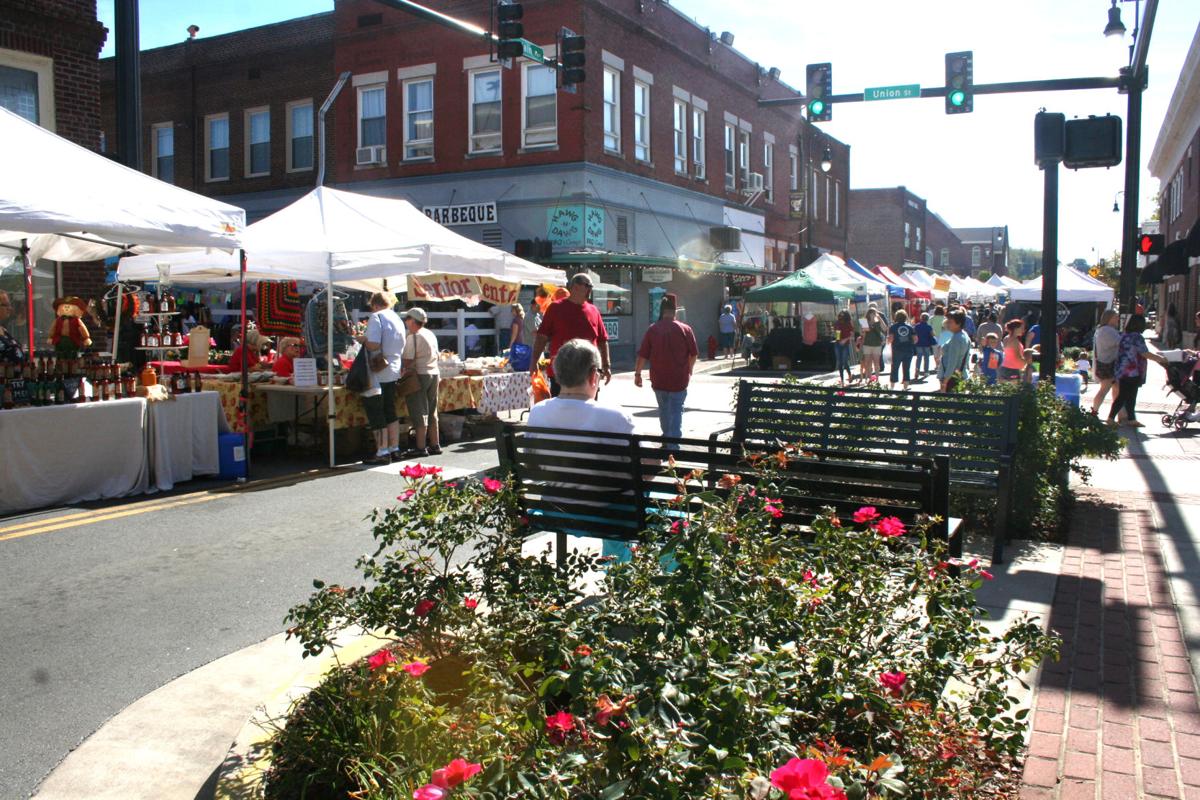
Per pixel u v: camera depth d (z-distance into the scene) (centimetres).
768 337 2745
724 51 3400
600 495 470
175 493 900
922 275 4309
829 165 2930
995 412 671
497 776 200
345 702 329
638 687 227
